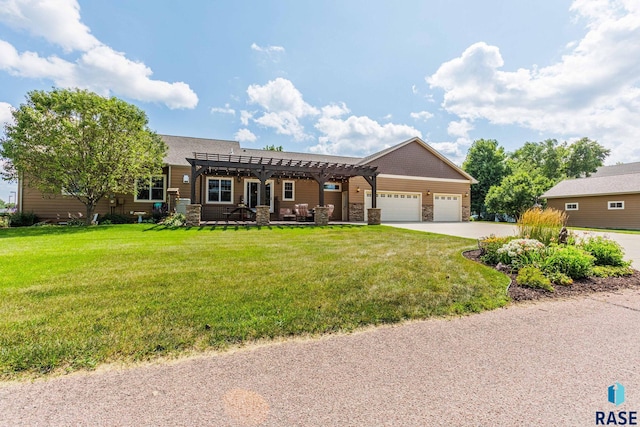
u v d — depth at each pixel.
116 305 3.18
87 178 11.21
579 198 19.50
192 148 17.11
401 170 18.64
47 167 11.10
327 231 10.98
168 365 2.14
